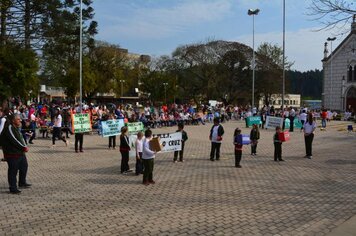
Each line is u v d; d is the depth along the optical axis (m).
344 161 16.33
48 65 48.91
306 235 7.10
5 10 37.91
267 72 67.12
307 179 12.43
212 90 67.38
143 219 8.02
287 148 21.03
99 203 9.30
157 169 14.15
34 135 22.14
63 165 14.86
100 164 15.17
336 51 64.00
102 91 75.81
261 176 12.91
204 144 22.38
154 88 82.44
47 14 42.72
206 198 9.85
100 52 75.69
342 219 8.09
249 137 18.47
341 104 63.56
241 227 7.53
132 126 21.16
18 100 38.88
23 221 7.85
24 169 10.88
